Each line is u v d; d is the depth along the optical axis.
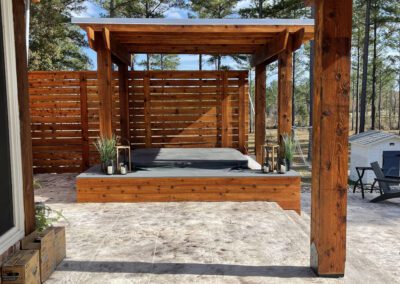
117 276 2.69
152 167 5.63
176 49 7.05
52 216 4.30
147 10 19.22
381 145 9.86
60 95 7.50
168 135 7.82
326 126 2.58
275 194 5.08
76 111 7.53
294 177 5.06
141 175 5.08
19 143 2.54
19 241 2.51
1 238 2.29
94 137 7.59
